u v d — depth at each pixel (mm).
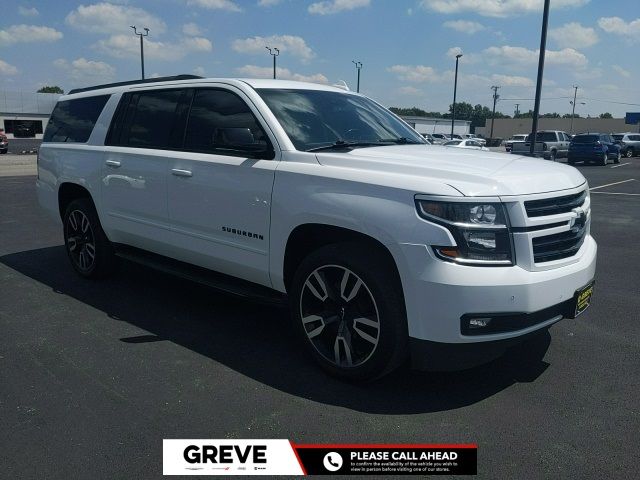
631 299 5488
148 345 4242
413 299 3166
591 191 16250
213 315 4922
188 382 3641
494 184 3203
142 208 4969
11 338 4363
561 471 2729
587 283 3621
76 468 2750
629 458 2832
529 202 3260
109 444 2947
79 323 4695
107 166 5301
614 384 3645
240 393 3500
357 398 3443
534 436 3033
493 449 2914
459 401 3414
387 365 3379
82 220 5844
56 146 6125
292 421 3180
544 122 90812
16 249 7512
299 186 3703
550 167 3783
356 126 4516
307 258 3691
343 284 3535
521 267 3193
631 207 12500
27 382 3627
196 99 4668
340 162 3658
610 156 31797
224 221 4223
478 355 3186
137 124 5168
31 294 5477
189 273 4734
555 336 4484
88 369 3824
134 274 6219
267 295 4113
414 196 3184
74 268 6078
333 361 3664
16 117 61781
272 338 4406
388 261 3369
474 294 3057
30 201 12203
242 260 4164
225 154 4266
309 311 3777
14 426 3109
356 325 3494
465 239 3088
